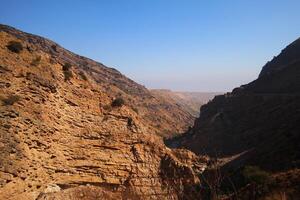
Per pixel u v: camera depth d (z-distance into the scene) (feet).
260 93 286.46
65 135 100.48
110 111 119.75
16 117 85.51
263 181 67.36
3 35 103.86
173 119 405.39
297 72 289.74
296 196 55.93
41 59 107.96
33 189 80.53
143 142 118.11
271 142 147.33
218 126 258.98
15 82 92.73
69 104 107.96
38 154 87.66
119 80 434.30
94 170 101.45
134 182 105.19
